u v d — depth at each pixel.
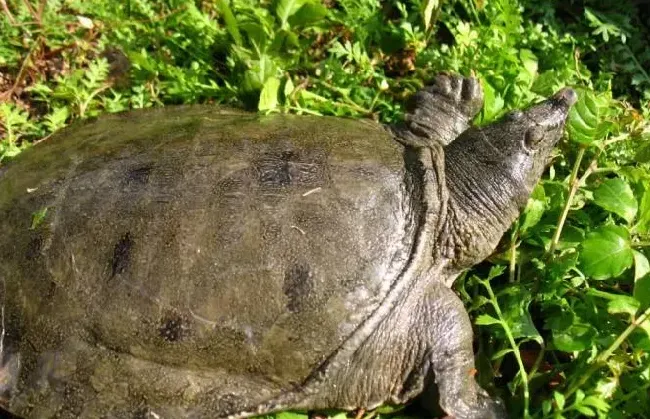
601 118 0.75
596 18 0.87
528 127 0.66
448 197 0.65
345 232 0.60
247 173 0.62
